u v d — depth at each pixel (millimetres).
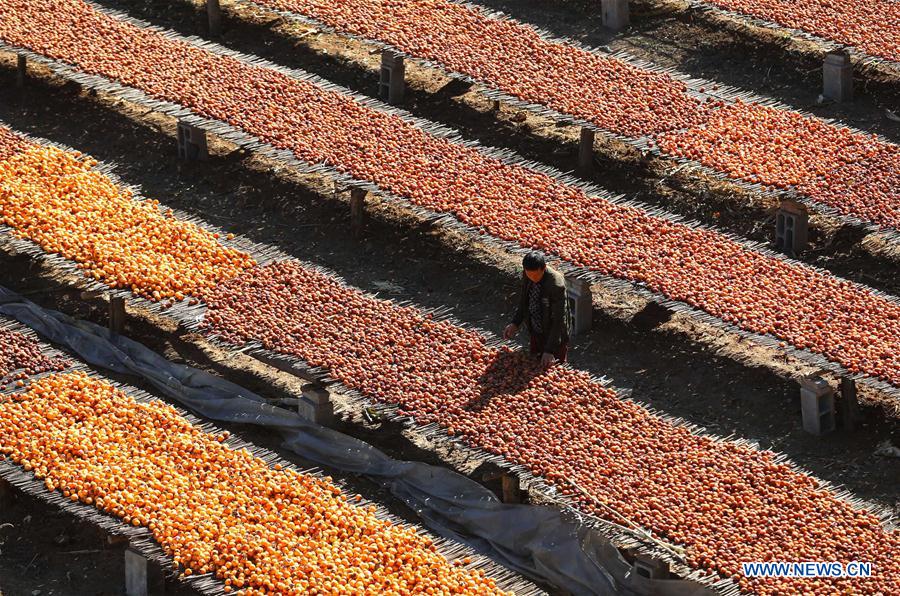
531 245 51125
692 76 64812
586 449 42219
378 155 56406
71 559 42156
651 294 48594
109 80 61906
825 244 54875
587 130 58656
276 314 48688
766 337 46250
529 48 63938
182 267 51156
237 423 47562
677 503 40000
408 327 47875
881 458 44625
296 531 39938
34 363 46875
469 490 42781
